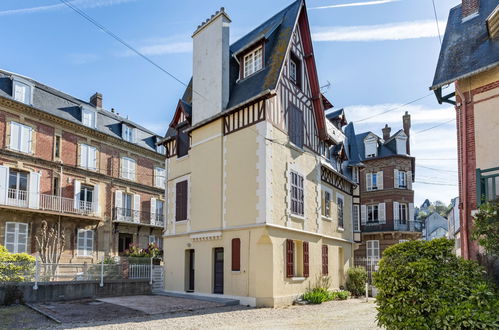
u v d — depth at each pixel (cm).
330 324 1004
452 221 4309
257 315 1154
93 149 2547
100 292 1509
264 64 1574
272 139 1452
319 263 1722
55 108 2336
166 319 1060
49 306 1235
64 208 2298
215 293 1496
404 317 688
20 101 2127
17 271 1352
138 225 2775
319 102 1822
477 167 948
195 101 1747
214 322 1022
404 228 3219
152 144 3064
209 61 1711
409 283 698
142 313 1147
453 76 1011
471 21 1136
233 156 1518
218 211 1523
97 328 921
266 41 1595
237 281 1405
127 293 1606
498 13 992
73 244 2348
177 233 1734
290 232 1505
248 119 1491
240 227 1422
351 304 1523
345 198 2245
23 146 2144
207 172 1617
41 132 2244
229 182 1510
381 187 3316
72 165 2392
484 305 634
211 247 1534
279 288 1387
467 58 1029
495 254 741
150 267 1742
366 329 929
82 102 2616
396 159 3303
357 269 2105
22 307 1216
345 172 2336
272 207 1398
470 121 983
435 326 650
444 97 1069
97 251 2486
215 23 1714
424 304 666
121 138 2739
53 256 2144
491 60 955
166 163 1927
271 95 1425
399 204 3256
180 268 1692
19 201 2089
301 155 1666
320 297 1517
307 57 1794
